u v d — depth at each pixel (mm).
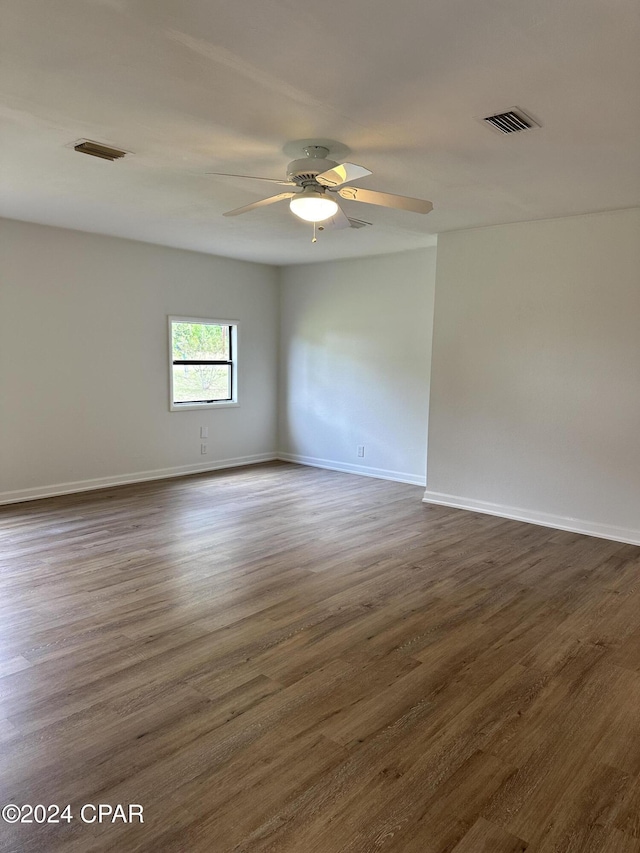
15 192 3969
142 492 5742
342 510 5184
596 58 2059
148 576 3590
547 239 4516
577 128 2680
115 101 2477
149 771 1923
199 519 4852
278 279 7441
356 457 6840
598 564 3875
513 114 2541
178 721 2186
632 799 1838
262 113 2570
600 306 4316
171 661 2609
